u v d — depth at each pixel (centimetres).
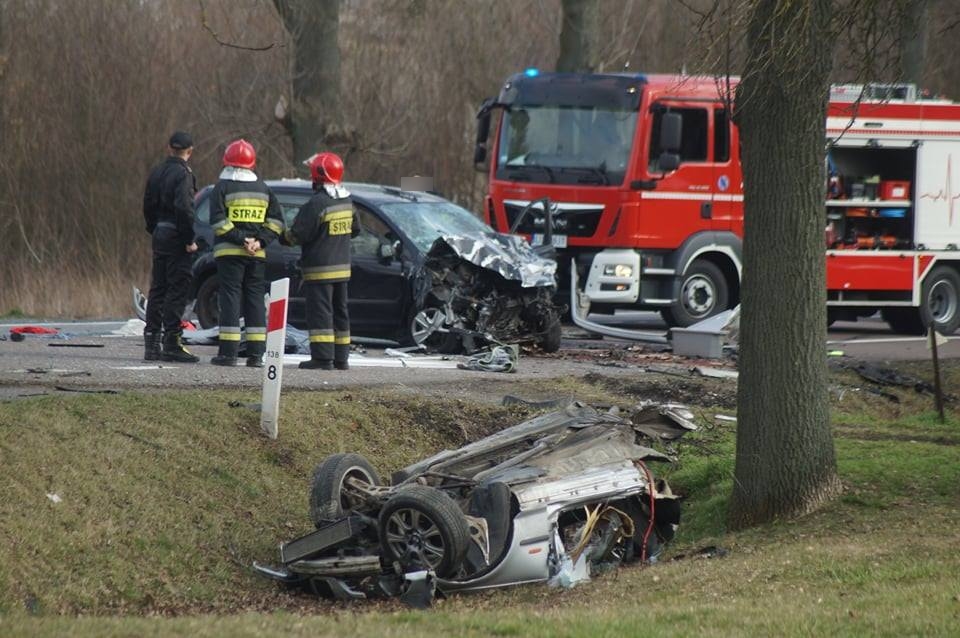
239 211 4812
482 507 3008
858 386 5559
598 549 3212
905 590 2627
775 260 3528
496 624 2395
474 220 6388
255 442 3809
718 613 2470
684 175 7275
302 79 9525
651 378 5272
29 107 10212
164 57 10981
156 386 4306
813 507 3553
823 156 3512
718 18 3428
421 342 5891
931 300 7956
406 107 12469
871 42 3434
